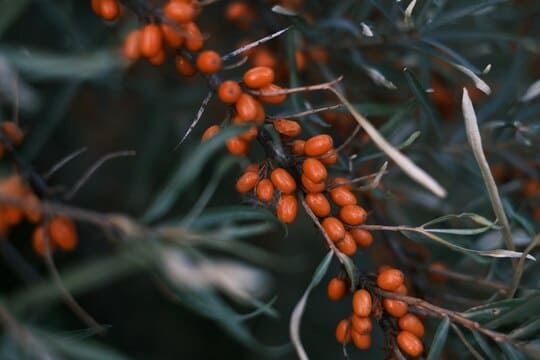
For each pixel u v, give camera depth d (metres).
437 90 0.53
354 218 0.39
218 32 0.57
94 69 0.40
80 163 0.58
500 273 0.44
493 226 0.38
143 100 0.59
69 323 0.49
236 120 0.38
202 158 0.35
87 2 0.52
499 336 0.38
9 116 0.49
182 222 0.36
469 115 0.37
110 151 0.60
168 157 0.58
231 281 0.38
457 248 0.39
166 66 0.57
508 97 0.51
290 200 0.38
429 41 0.45
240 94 0.38
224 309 0.38
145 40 0.38
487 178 0.37
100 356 0.36
